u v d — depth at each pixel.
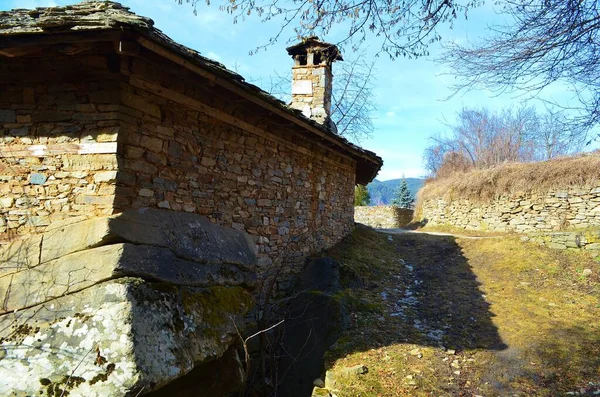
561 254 9.52
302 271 7.43
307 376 5.12
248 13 3.87
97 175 3.63
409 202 38.84
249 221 5.82
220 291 4.00
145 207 3.90
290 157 7.16
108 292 3.00
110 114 3.66
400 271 9.31
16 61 3.76
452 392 4.54
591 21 3.55
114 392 2.59
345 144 8.21
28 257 3.42
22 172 3.80
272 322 5.94
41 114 3.81
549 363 5.18
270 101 5.01
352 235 10.80
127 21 3.02
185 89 4.44
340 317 5.93
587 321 6.40
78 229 3.39
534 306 7.08
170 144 4.31
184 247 3.84
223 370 3.88
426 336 5.94
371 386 4.55
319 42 9.98
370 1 3.87
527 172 13.79
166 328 3.10
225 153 5.28
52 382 2.70
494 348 5.63
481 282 8.50
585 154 13.03
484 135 26.42
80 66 3.69
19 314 3.16
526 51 3.84
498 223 14.38
